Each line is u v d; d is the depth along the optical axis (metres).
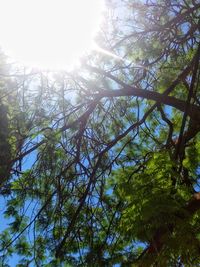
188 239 5.11
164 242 5.18
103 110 10.22
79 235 8.81
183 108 9.29
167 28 9.71
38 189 9.38
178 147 7.03
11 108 8.91
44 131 9.28
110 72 10.04
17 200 9.94
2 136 8.38
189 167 9.57
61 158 9.57
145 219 5.18
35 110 9.33
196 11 10.41
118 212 8.28
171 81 10.80
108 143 9.52
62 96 9.49
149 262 5.50
